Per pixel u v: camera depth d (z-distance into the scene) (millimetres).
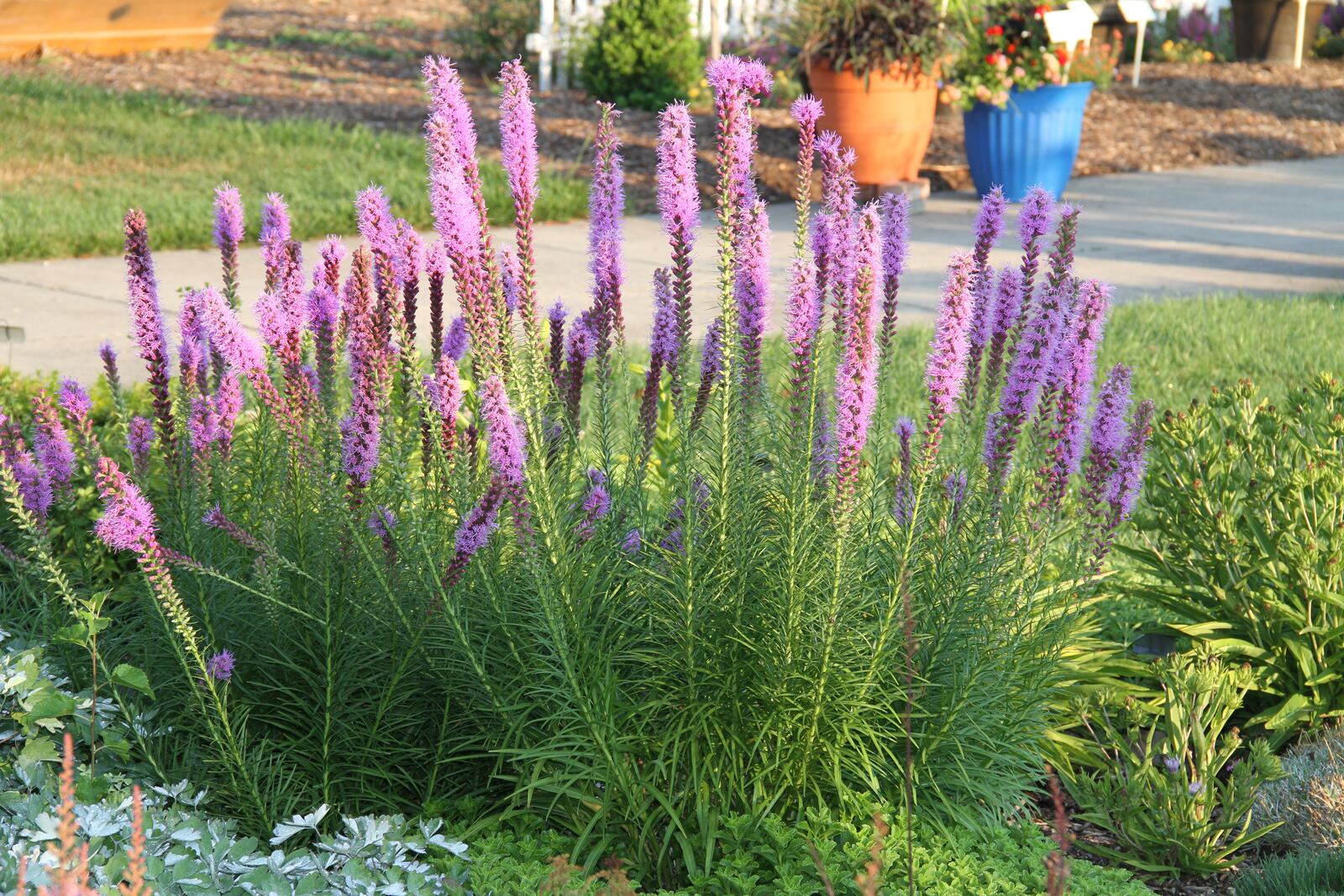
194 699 4320
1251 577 5543
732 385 4184
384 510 4395
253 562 4574
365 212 4109
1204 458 5547
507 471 3885
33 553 4941
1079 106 15305
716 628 4262
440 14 33469
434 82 3852
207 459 4699
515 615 4324
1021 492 4500
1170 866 4461
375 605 4402
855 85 14680
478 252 3924
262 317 4195
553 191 15211
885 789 4316
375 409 4133
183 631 3949
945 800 4223
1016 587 4508
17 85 19656
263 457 4977
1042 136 15148
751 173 4039
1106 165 18484
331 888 3629
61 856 2857
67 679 4504
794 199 15797
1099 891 3947
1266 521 5453
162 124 18188
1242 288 12195
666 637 4379
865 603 4242
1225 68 26297
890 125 14930
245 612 4555
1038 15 14773
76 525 5012
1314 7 27844
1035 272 4270
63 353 9594
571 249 13266
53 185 15078
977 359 4465
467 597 4395
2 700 4262
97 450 4785
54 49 23234
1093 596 5887
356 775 4395
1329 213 15680
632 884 3676
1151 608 6105
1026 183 15406
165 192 14812
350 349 4109
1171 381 9062
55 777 3936
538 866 3789
